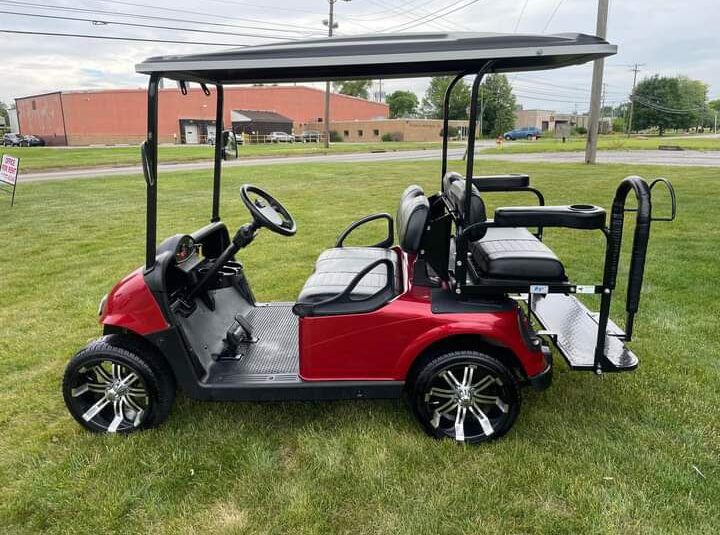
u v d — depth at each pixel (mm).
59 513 2148
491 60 2279
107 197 10289
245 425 2689
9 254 6117
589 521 2051
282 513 2115
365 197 9914
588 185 10781
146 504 2174
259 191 3180
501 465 2363
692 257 5312
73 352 3598
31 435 2666
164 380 2594
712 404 2801
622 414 2732
